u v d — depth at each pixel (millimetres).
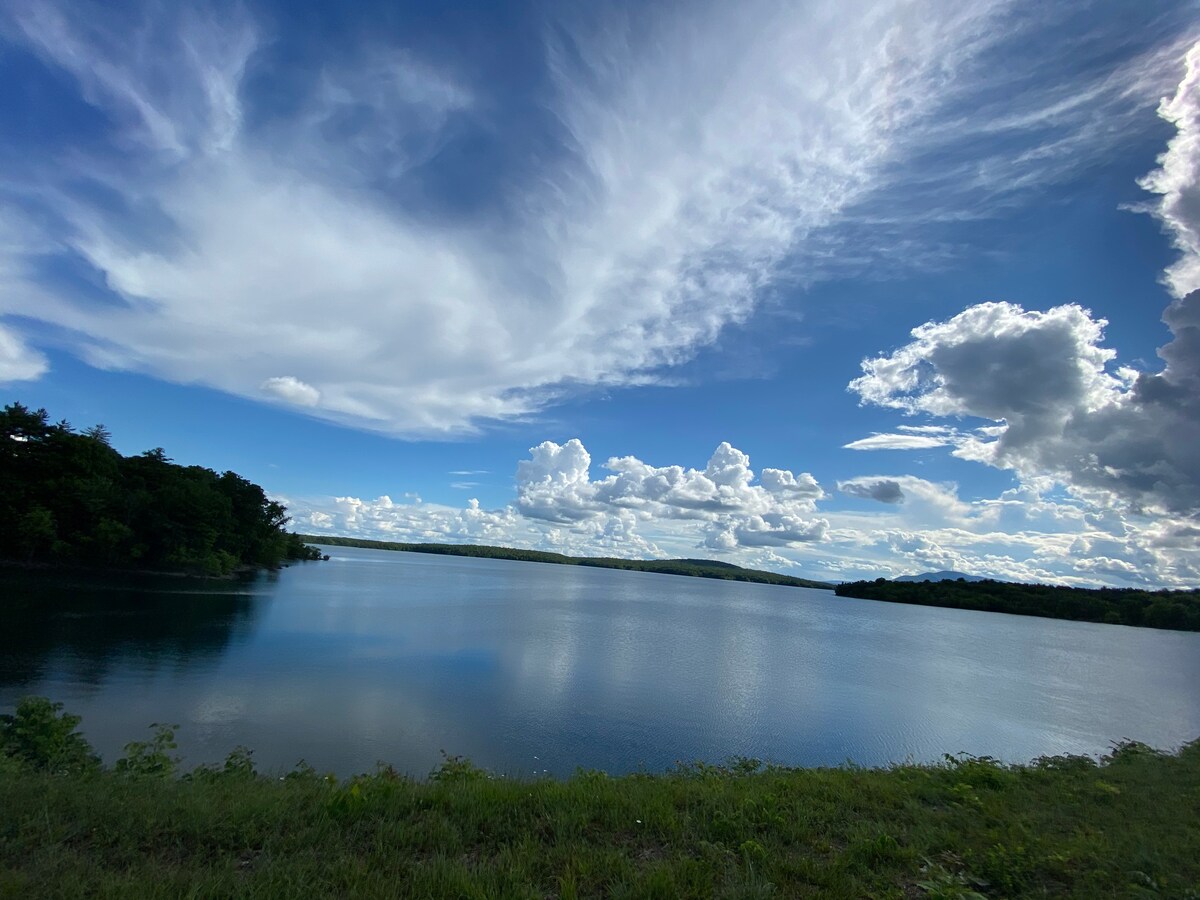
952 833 6758
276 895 4547
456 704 25453
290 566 122438
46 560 62812
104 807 5977
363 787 7480
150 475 80562
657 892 4887
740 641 56969
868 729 26922
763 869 5500
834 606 144125
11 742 9969
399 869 5129
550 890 5031
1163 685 48875
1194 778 10508
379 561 196750
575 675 33750
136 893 4391
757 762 11664
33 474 63656
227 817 6020
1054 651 70188
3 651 27578
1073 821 7551
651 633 57188
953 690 39344
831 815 7336
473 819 6375
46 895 4363
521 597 92688
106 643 31797
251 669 29234
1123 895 5289
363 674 30094
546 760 19391
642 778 9898
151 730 19078
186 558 71188
